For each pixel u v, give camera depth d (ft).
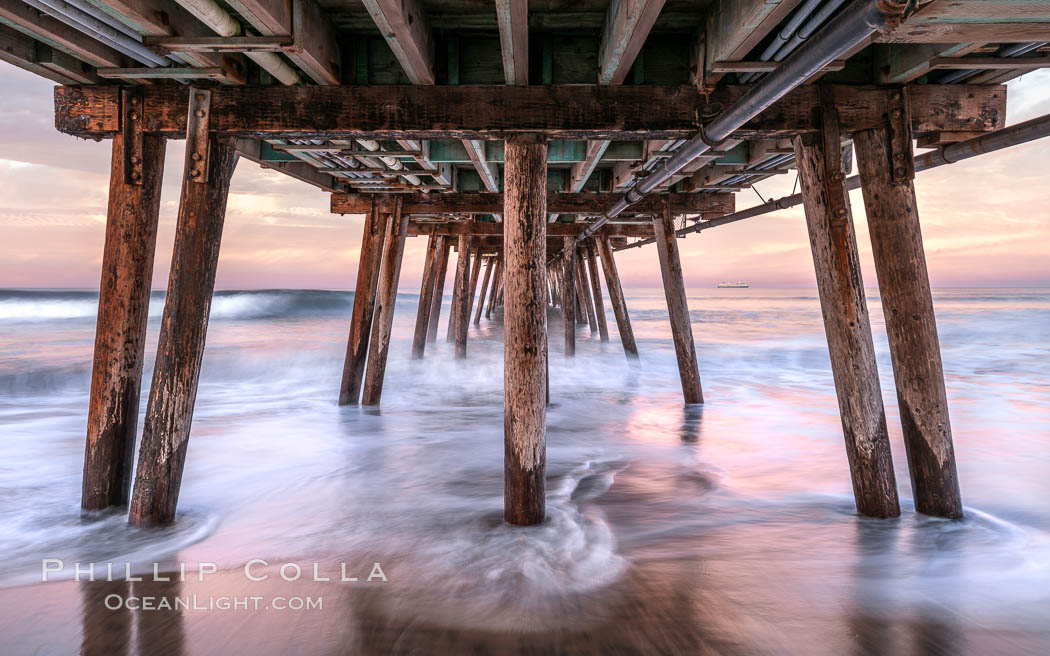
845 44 5.55
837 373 10.48
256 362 36.47
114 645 7.25
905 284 10.11
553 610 8.11
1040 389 29.07
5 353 41.22
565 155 16.42
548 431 19.43
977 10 4.69
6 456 16.67
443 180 19.39
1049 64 8.87
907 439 10.52
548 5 9.36
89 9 7.71
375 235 22.22
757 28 7.95
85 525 10.26
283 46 8.49
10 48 8.87
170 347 10.03
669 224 21.77
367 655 7.05
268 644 7.29
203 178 10.06
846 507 11.94
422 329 36.04
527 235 10.11
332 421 20.71
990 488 13.57
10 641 7.34
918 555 9.53
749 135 10.42
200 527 11.06
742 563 9.50
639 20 7.75
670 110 10.28
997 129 10.23
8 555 9.74
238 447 17.38
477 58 10.58
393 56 10.57
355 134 10.39
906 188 10.02
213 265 10.32
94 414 10.50
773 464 15.64
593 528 11.06
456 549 10.11
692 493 13.21
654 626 7.66
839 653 7.05
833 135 9.96
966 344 53.21
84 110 10.24
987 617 7.84
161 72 9.55
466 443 17.93
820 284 10.41
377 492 13.44
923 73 9.59
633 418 21.43
